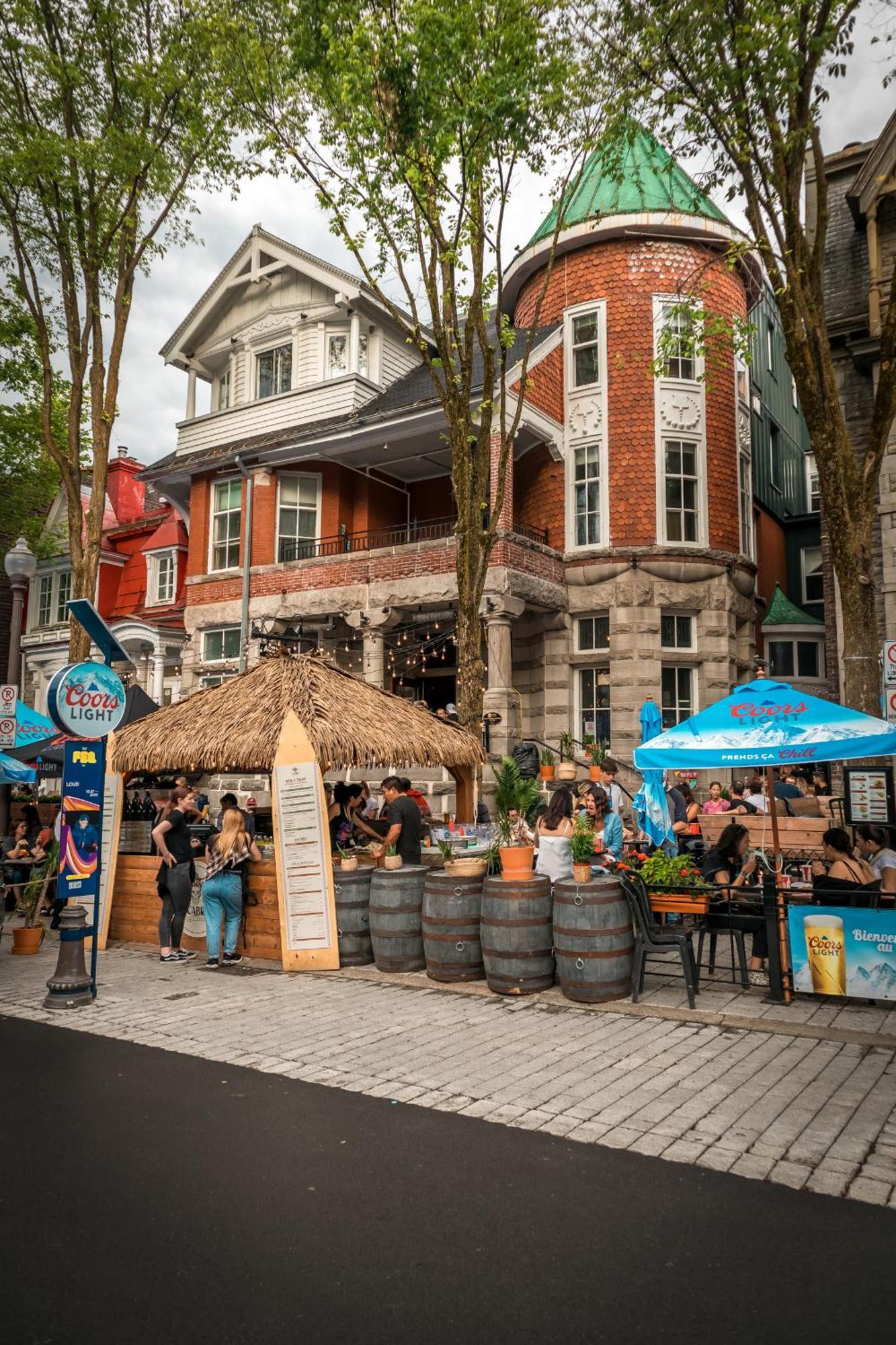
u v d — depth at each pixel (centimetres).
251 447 2284
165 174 1493
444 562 1939
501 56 1030
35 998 816
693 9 950
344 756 976
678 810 1322
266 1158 452
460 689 1231
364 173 1112
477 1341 299
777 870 827
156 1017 740
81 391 1582
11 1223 387
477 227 1148
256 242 2411
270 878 999
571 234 2041
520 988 789
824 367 1040
